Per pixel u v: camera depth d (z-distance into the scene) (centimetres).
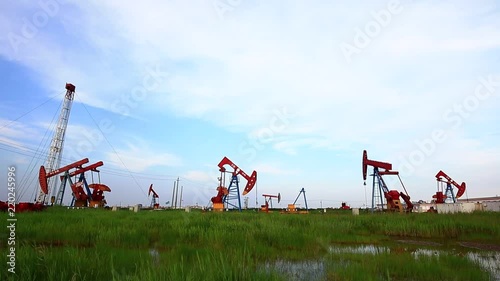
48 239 1169
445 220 2050
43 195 4731
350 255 1096
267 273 659
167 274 591
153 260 857
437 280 783
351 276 773
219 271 586
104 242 1141
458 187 5759
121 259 774
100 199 4822
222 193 4631
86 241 1181
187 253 945
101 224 1535
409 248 1401
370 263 926
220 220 1902
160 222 1784
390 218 2347
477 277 804
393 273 834
